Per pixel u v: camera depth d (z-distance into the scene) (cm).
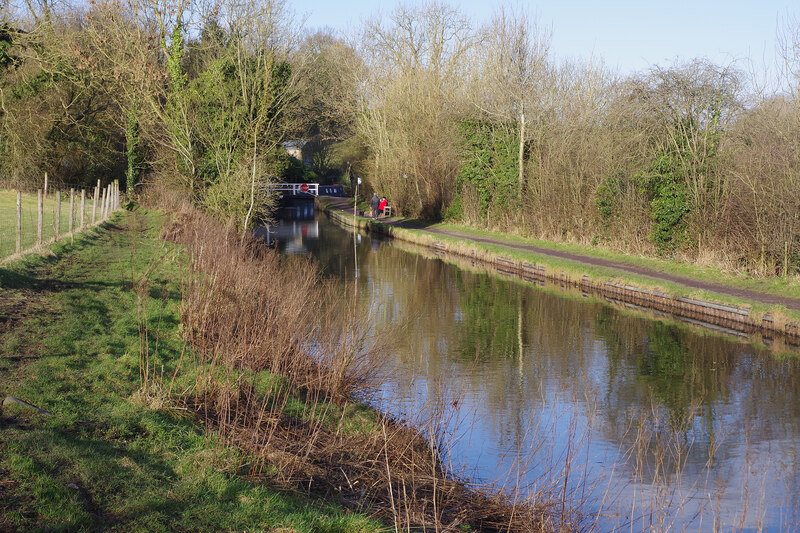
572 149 2942
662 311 1802
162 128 3016
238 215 2408
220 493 548
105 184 4316
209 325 1038
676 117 2228
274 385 853
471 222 3875
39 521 450
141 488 528
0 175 3622
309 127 5722
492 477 762
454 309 1808
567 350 1388
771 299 1638
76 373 789
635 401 1080
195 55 3441
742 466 834
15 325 952
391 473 694
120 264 1611
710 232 2075
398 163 4541
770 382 1181
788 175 1756
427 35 4550
